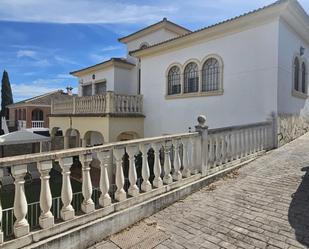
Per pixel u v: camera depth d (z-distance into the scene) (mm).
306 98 13336
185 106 13062
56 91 38812
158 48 14094
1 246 2893
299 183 5590
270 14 9750
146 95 15242
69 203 3596
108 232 3900
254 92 10367
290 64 10945
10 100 46938
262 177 6254
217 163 6727
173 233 3936
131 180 4504
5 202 9695
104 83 18812
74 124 16234
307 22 11203
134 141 4535
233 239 3623
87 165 3836
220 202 4980
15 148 20688
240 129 7762
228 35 11227
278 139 9688
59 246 3318
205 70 12258
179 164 5523
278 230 3748
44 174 3355
